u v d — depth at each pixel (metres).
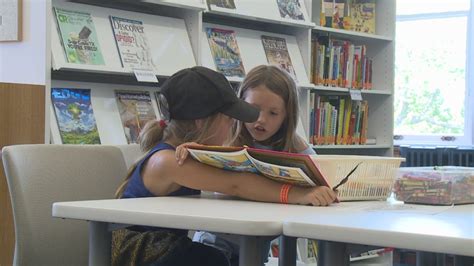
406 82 5.63
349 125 4.33
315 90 4.16
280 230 1.19
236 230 1.19
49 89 2.62
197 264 1.65
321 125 4.09
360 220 1.20
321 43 4.16
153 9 3.35
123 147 2.15
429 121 5.55
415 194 1.59
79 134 2.77
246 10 3.50
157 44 3.12
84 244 1.89
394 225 1.13
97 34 2.90
